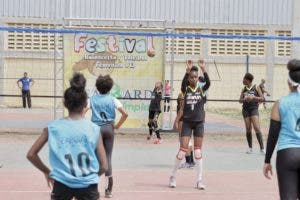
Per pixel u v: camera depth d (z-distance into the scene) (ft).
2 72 132.36
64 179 20.34
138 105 70.59
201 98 39.50
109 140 35.76
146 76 71.05
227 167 49.55
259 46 138.31
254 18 138.82
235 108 130.52
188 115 39.34
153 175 44.73
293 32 138.92
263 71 138.41
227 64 137.28
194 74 39.04
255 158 55.16
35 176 43.32
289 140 24.38
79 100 20.94
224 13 138.00
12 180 41.68
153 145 63.67
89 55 70.23
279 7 139.03
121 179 42.78
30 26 133.90
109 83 35.88
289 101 24.71
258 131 57.77
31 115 103.35
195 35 67.36
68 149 20.53
